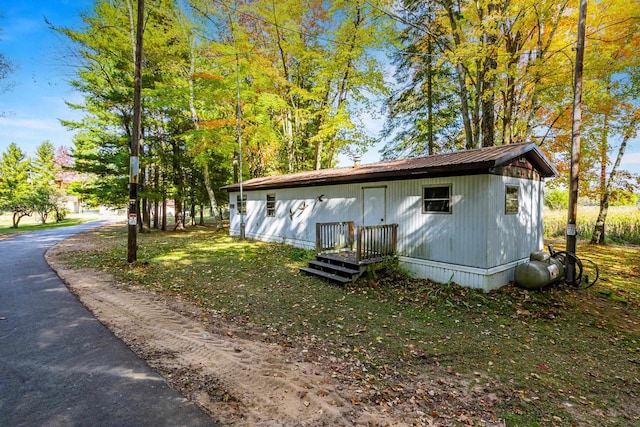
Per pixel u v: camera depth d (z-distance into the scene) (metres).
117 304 5.36
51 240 14.44
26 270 7.93
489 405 3.09
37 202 23.23
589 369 3.97
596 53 9.54
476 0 10.66
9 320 4.56
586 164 12.71
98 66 15.45
